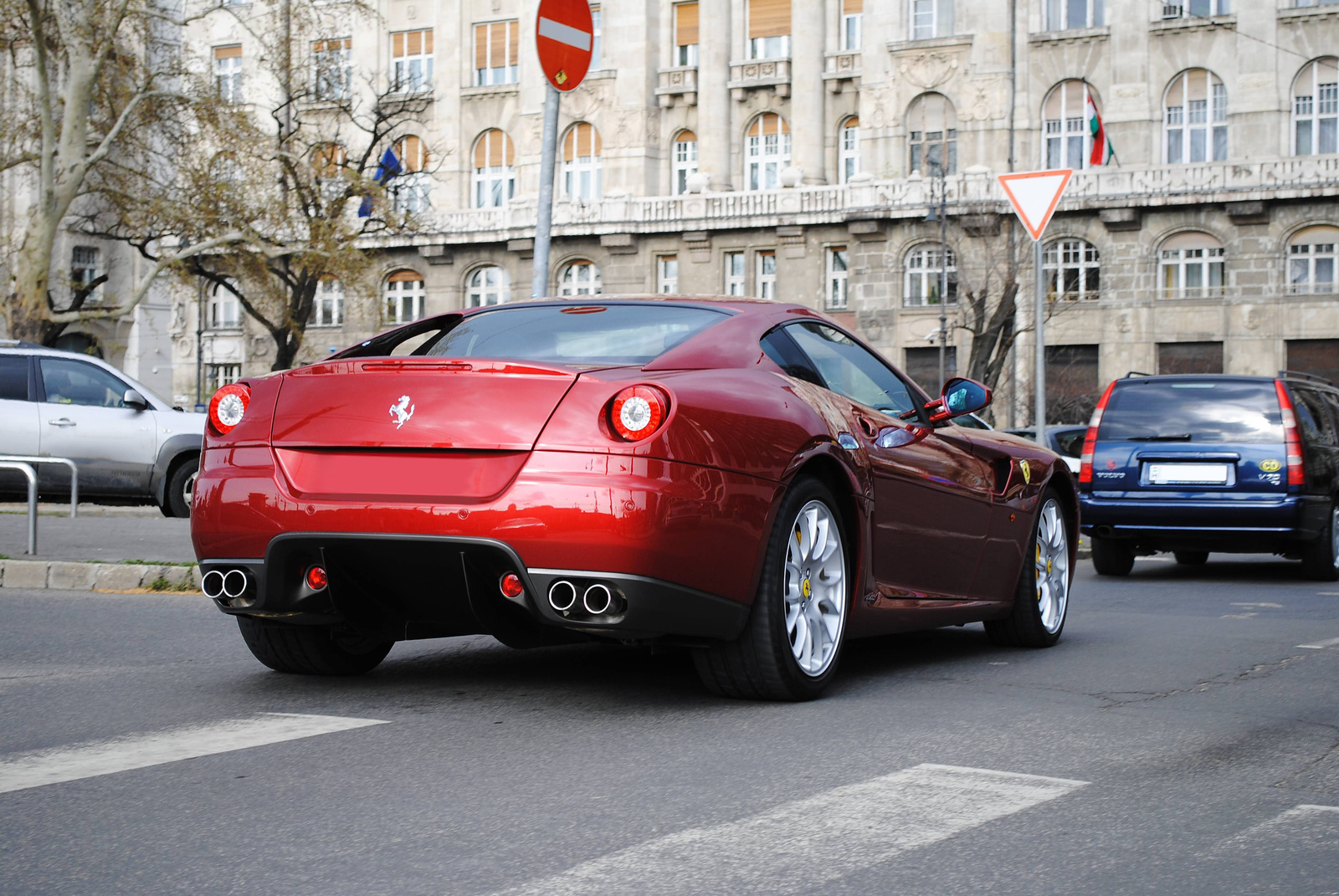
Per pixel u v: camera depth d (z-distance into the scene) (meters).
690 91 47.78
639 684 5.65
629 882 2.99
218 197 31.05
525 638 4.99
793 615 5.24
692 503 4.66
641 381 4.72
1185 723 4.98
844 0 46.28
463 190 50.81
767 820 3.51
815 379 5.69
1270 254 41.06
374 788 3.83
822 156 46.31
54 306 38.53
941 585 6.37
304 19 35.97
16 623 7.55
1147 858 3.25
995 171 43.22
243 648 6.67
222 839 3.30
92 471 16.16
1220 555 16.73
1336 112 41.00
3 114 31.09
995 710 5.16
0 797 3.68
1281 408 12.34
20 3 29.33
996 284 42.56
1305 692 5.76
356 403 4.87
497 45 50.62
